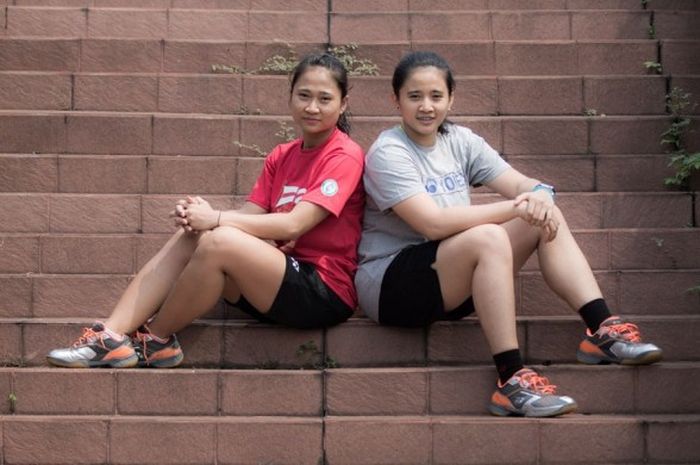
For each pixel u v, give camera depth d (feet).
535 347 19.86
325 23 27.17
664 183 23.21
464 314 19.65
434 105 19.36
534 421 18.01
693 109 24.58
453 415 18.74
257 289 18.97
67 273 21.31
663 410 18.92
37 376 18.74
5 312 20.72
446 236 18.83
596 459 18.03
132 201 22.18
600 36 27.07
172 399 18.71
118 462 18.15
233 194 22.95
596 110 24.94
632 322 20.10
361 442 18.12
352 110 24.80
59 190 22.84
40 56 25.82
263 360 19.58
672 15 27.12
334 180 19.42
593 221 22.30
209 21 27.20
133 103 24.88
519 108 24.99
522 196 18.54
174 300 18.83
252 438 18.12
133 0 27.89
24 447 18.15
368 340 19.60
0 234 21.62
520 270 21.06
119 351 18.95
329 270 19.47
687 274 20.92
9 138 23.72
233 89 24.97
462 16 27.17
